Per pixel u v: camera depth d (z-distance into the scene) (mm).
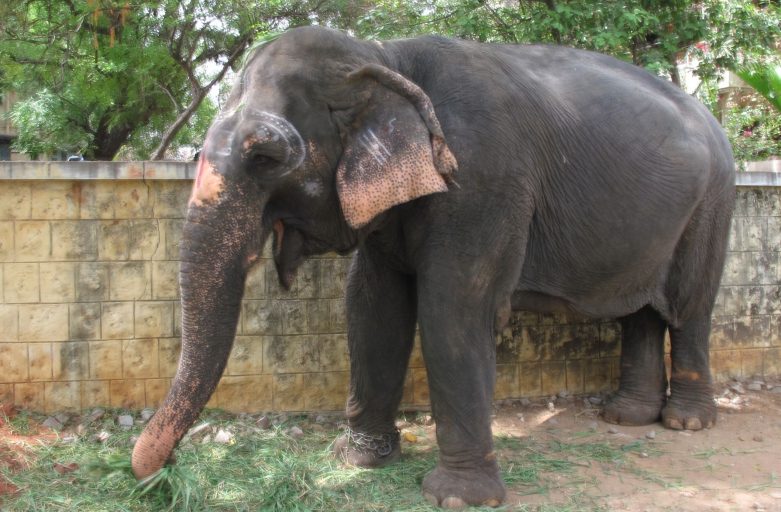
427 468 3816
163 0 10141
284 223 3127
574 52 4242
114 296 4570
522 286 3803
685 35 6148
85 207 4512
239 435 4344
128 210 4559
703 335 4766
